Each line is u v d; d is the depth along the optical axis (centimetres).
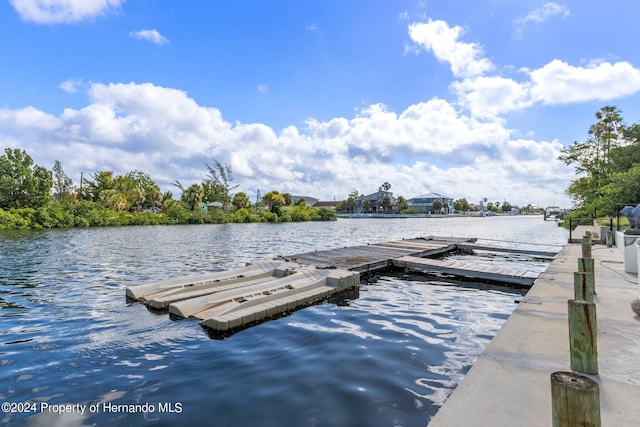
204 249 1812
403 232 3338
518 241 2180
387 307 718
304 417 323
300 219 6341
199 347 500
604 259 984
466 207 12200
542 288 653
